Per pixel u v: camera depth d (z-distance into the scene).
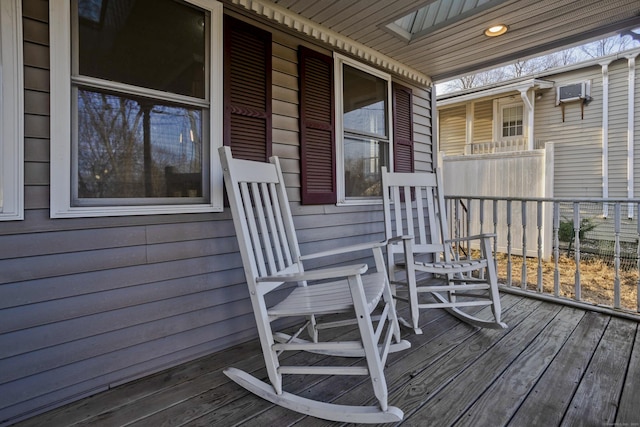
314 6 2.32
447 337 2.26
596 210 6.14
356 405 1.54
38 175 1.52
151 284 1.85
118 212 1.71
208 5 2.01
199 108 2.02
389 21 2.53
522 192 5.30
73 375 1.62
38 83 1.51
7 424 1.45
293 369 1.57
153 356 1.87
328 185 2.75
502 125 7.38
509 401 1.55
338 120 2.83
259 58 2.29
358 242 3.03
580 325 2.43
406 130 3.57
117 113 1.72
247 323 2.27
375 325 2.44
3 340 1.45
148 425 1.44
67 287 1.60
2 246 1.44
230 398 1.62
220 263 2.13
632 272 4.45
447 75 3.72
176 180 1.93
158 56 1.84
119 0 1.71
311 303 1.66
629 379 1.72
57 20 1.54
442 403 1.54
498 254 5.57
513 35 2.77
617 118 6.01
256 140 2.28
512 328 2.39
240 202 1.73
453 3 2.58
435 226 3.01
